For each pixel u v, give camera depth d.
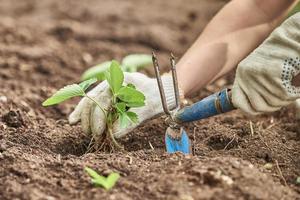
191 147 2.84
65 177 2.44
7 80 4.13
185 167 2.41
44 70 4.36
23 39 4.85
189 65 2.90
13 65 4.36
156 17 5.49
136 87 2.84
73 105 3.73
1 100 3.54
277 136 3.04
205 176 2.33
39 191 2.34
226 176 2.33
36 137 2.93
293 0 2.96
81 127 3.03
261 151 2.79
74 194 2.33
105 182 2.32
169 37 5.07
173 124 2.67
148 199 2.27
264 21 2.98
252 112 2.56
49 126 3.15
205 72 2.91
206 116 2.61
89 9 5.58
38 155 2.65
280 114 3.41
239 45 2.96
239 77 2.54
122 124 2.67
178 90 2.69
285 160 2.74
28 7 5.73
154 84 2.82
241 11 2.98
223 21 2.98
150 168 2.47
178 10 5.71
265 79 2.50
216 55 2.92
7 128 3.01
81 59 4.60
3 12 5.61
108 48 4.82
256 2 2.97
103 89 2.83
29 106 3.62
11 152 2.61
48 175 2.45
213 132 3.06
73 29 5.06
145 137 3.01
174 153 2.57
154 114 2.79
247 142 2.91
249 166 2.41
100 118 2.76
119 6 5.72
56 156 2.66
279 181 2.53
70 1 5.86
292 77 2.51
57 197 2.31
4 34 4.90
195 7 5.78
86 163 2.52
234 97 2.53
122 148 2.82
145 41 5.00
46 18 5.43
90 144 2.87
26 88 3.97
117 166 2.50
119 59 4.66
